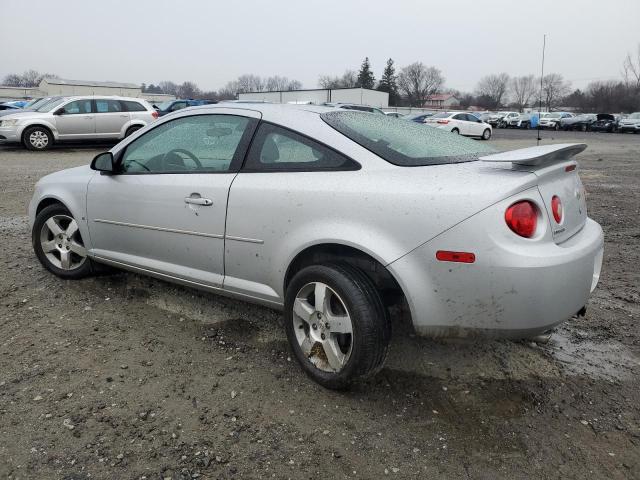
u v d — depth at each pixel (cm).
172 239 358
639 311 418
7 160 1316
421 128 359
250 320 381
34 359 318
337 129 305
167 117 380
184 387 295
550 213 260
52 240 449
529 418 277
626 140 3150
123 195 383
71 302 404
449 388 302
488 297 250
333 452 247
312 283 292
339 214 279
